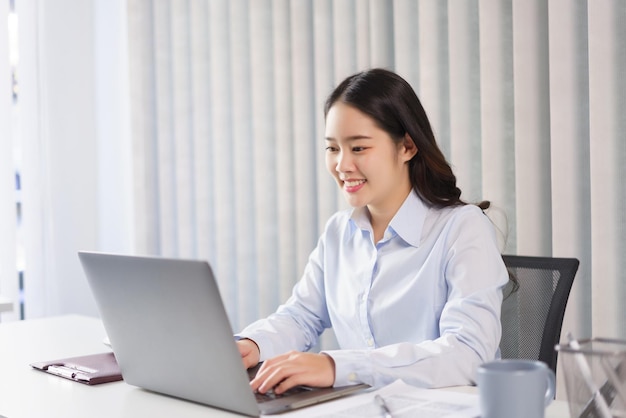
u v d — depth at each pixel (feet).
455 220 5.19
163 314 3.64
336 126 5.11
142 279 3.64
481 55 7.83
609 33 6.97
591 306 7.29
